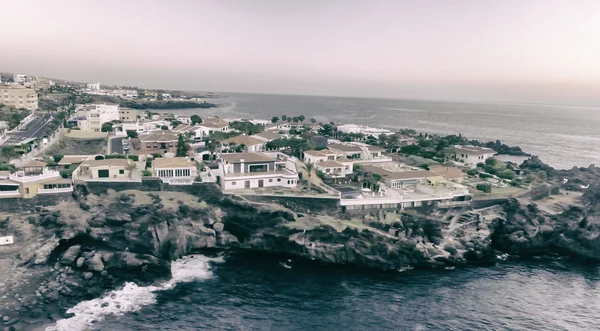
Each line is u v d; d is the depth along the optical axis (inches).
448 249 4060.0
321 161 5615.2
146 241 3614.7
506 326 2982.3
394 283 3563.0
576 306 3304.6
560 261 4212.6
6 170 4256.9
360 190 4872.0
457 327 2942.9
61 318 2775.6
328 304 3174.2
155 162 4544.8
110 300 3056.1
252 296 3238.2
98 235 3592.5
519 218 4623.5
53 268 3282.5
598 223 4375.0
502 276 3791.8
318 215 4323.3
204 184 4308.6
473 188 5221.5
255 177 4635.8
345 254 3892.7
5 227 3585.1
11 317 2696.9
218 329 2790.4
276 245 4045.3
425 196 4603.8
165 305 3041.3
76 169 4367.6
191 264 3732.8
